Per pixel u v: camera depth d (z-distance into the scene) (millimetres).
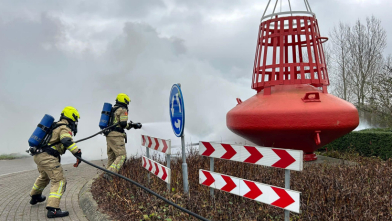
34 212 4781
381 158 7121
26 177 7492
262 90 6707
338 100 5992
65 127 4574
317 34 6480
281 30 6320
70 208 4984
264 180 4742
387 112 10914
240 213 3836
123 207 4328
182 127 4348
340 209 3537
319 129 5562
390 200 3750
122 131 6176
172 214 4016
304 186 4395
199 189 4773
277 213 3898
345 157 7254
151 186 5113
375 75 16219
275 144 6191
